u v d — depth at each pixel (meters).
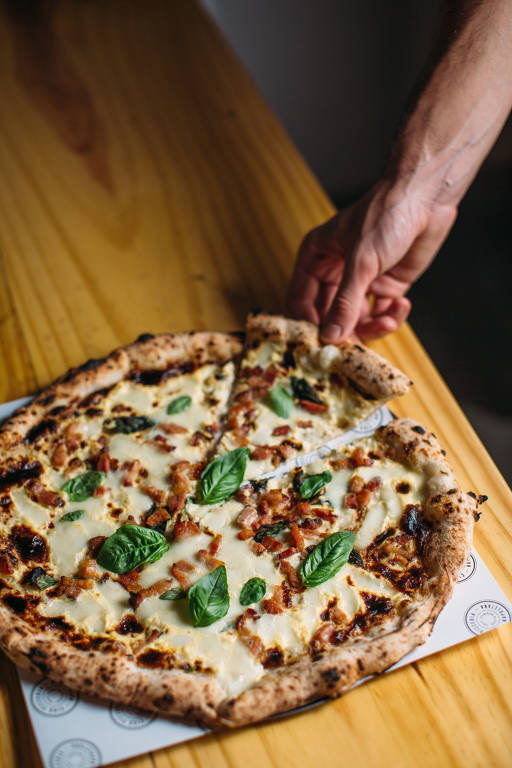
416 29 1.35
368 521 0.56
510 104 0.68
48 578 0.54
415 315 1.25
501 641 0.53
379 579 0.53
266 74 1.40
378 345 0.73
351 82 1.43
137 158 0.94
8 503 0.58
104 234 0.85
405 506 0.56
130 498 0.58
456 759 0.47
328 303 0.76
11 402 0.65
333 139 1.50
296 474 0.59
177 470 0.59
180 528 0.56
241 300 0.78
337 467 0.60
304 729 0.49
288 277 0.80
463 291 1.28
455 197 0.70
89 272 0.81
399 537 0.55
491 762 0.47
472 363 1.19
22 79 1.05
